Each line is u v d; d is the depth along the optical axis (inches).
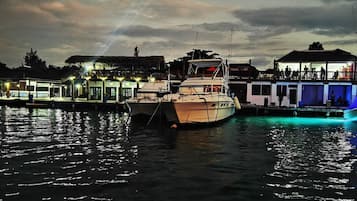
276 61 1752.0
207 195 390.6
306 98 1729.8
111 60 2134.6
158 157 589.0
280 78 1699.1
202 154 620.1
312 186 429.1
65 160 553.0
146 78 1951.3
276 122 1250.0
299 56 1793.8
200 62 1216.2
